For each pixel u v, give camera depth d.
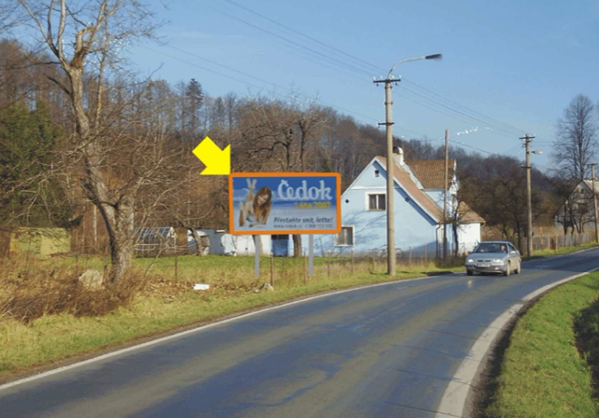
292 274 22.52
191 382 7.95
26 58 15.88
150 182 16.28
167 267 25.52
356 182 47.75
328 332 11.87
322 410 6.80
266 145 38.91
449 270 32.31
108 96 15.86
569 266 34.34
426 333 11.88
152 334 11.52
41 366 8.81
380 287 21.42
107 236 17.89
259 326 12.55
